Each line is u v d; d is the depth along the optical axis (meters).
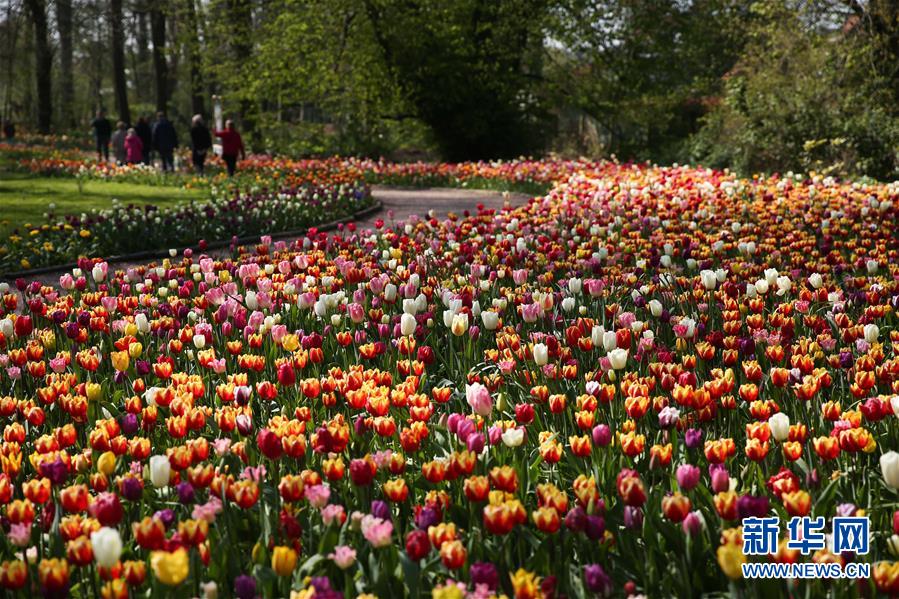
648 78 36.44
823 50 24.45
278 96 36.38
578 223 11.83
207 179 23.84
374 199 19.16
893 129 21.84
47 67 47.56
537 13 35.31
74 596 2.96
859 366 4.48
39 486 3.10
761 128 23.56
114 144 29.92
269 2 37.31
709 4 34.56
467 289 6.45
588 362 5.39
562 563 2.90
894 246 9.84
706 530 3.07
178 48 41.31
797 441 3.48
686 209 12.91
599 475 3.51
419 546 2.65
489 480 3.42
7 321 5.98
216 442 3.65
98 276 7.39
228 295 7.20
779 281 6.48
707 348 4.84
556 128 38.31
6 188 22.03
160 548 2.73
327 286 7.28
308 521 3.29
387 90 35.44
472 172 25.34
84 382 5.36
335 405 4.50
